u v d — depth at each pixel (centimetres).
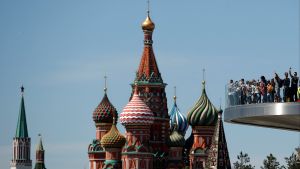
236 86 12188
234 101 12200
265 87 11869
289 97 11738
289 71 11825
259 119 12088
